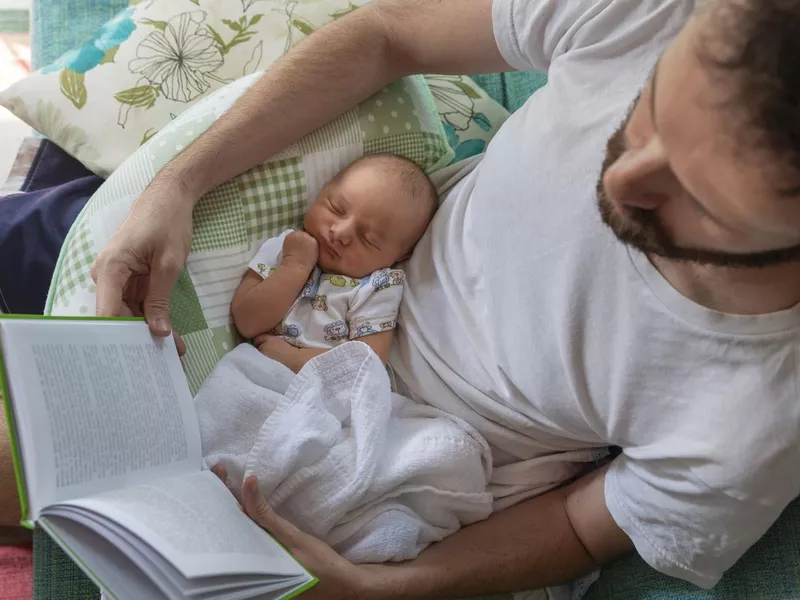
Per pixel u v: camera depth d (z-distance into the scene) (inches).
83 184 42.3
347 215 36.2
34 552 29.7
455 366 33.5
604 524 31.1
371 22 36.7
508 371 31.5
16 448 21.1
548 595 34.9
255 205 35.5
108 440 23.9
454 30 35.5
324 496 29.5
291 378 32.2
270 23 43.4
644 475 28.6
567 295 28.4
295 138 36.2
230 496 27.1
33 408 21.6
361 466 29.6
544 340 29.7
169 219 31.7
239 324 34.2
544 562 31.8
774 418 24.6
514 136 32.1
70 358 23.7
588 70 29.7
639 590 31.9
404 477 30.2
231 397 31.0
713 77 20.3
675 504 27.5
